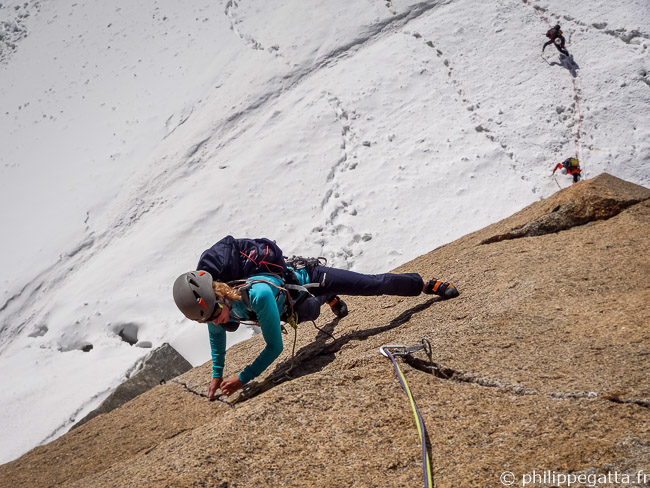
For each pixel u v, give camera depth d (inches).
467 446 89.3
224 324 122.6
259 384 136.7
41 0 950.4
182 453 94.7
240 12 822.5
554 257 157.0
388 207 549.3
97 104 755.4
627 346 105.5
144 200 616.1
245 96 697.0
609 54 672.4
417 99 649.6
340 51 730.2
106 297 502.6
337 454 91.9
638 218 165.0
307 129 630.5
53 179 673.6
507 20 724.7
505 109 628.7
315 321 177.0
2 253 602.2
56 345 473.7
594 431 85.4
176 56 791.1
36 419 379.2
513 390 100.7
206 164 636.1
